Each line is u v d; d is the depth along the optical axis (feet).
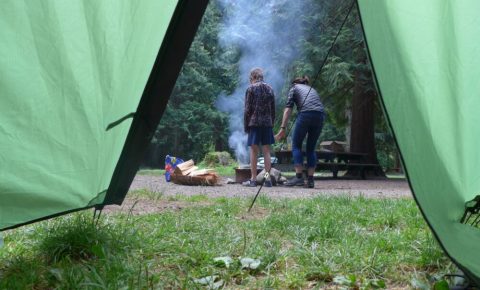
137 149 11.82
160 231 12.89
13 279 8.69
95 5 10.02
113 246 10.87
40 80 10.08
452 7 8.94
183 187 33.68
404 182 45.19
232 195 26.25
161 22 10.53
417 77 8.73
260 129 32.53
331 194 23.47
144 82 11.11
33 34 9.83
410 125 8.16
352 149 59.77
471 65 9.22
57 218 14.19
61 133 10.55
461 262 7.14
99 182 11.67
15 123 10.19
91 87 10.46
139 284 8.32
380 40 7.87
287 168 46.57
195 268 10.01
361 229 13.94
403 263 10.36
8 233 12.60
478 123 9.72
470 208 10.43
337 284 9.18
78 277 8.52
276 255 10.74
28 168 10.53
